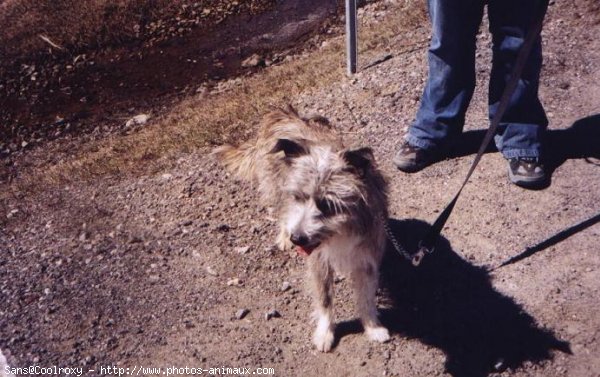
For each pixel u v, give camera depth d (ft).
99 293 10.73
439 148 12.21
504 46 11.10
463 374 9.46
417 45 15.90
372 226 9.48
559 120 12.86
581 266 10.50
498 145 12.04
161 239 11.59
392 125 13.23
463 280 10.50
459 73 11.58
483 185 11.81
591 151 12.19
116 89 18.88
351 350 9.84
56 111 18.16
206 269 11.03
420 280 10.59
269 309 10.39
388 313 10.24
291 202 9.31
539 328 9.84
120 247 11.50
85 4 21.97
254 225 11.71
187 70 19.43
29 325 10.32
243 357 9.80
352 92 14.43
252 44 20.29
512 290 10.32
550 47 14.65
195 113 15.94
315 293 9.92
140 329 10.21
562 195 11.52
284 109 11.46
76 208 12.55
